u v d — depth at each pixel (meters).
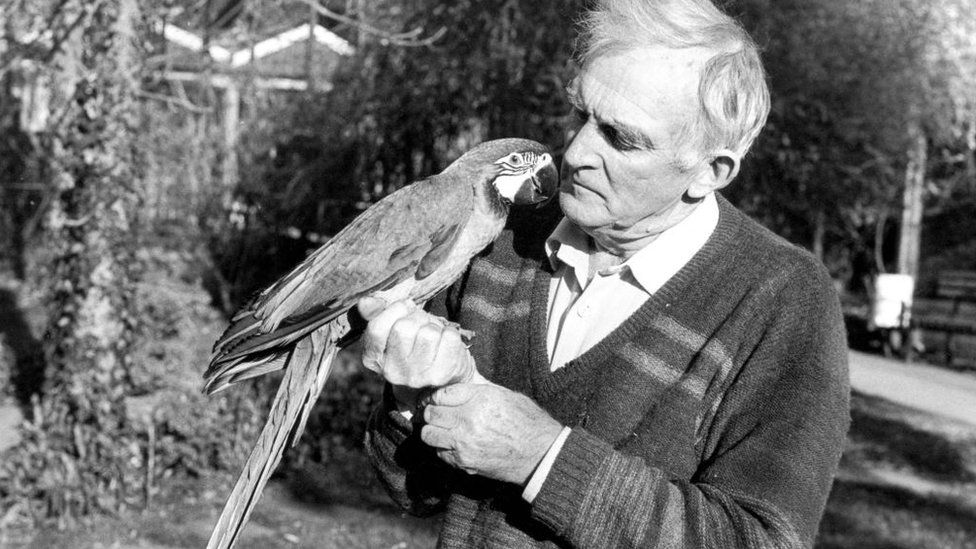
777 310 1.83
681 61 1.72
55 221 7.02
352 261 2.08
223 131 13.26
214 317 11.52
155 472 7.02
